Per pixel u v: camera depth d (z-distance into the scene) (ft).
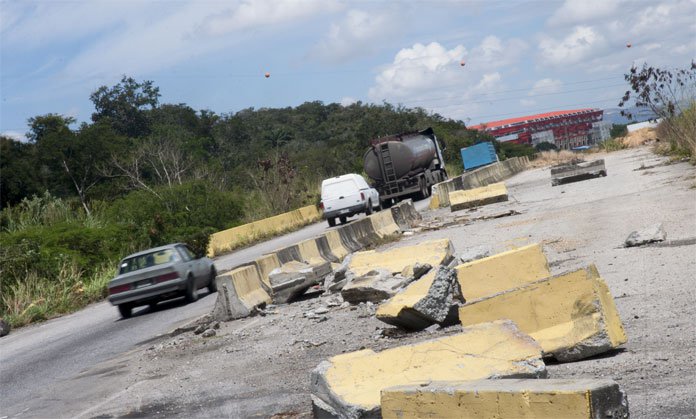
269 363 32.73
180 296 62.90
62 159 183.42
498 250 51.21
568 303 25.03
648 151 171.01
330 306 44.70
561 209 78.74
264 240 124.67
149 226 107.55
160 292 61.26
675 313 28.14
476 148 215.10
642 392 19.84
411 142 148.36
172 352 39.70
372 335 34.22
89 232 98.02
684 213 56.70
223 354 36.70
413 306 32.07
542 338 25.04
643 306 30.22
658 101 111.45
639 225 54.90
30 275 80.89
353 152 222.89
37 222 113.60
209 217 127.85
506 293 26.20
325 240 70.44
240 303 48.24
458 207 104.78
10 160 180.96
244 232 123.03
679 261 38.34
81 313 73.31
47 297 77.82
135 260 63.57
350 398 20.27
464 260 46.60
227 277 48.47
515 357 20.86
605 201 78.43
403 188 143.43
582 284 24.85
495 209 94.07
